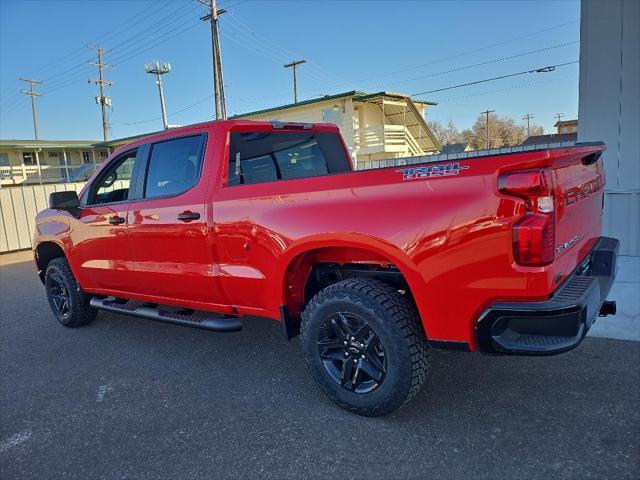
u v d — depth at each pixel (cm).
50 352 467
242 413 326
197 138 386
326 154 471
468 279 251
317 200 302
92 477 270
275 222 321
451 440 278
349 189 288
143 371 407
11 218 1205
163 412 336
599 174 347
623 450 257
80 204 488
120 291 463
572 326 237
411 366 279
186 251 381
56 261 530
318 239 299
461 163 250
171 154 403
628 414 290
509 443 271
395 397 286
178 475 266
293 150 435
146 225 407
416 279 266
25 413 348
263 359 415
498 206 239
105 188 476
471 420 296
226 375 388
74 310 520
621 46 571
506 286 242
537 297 238
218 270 362
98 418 334
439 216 256
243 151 385
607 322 423
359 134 2819
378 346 292
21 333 532
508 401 314
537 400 313
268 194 327
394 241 270
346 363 304
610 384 326
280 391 354
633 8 559
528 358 374
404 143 2897
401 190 268
